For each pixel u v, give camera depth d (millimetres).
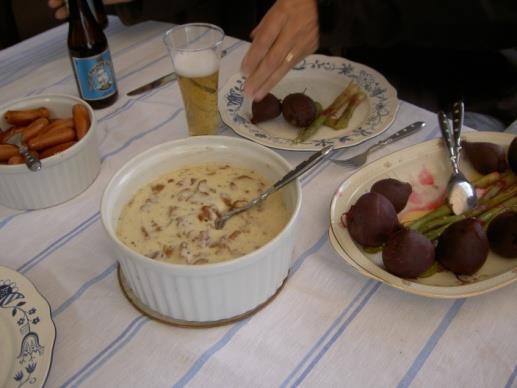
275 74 958
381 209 685
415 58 1604
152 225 683
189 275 561
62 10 1254
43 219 820
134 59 1239
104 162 931
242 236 666
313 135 980
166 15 1375
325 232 779
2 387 545
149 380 593
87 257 749
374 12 1043
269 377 594
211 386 588
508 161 826
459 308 660
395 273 668
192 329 644
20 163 781
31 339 586
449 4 1068
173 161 753
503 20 1099
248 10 1743
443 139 877
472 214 761
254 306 658
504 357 604
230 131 1012
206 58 889
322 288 693
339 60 1150
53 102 906
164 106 1076
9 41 1814
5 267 674
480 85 1497
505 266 696
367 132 948
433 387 579
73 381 593
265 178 746
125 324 651
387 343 624
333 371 597
